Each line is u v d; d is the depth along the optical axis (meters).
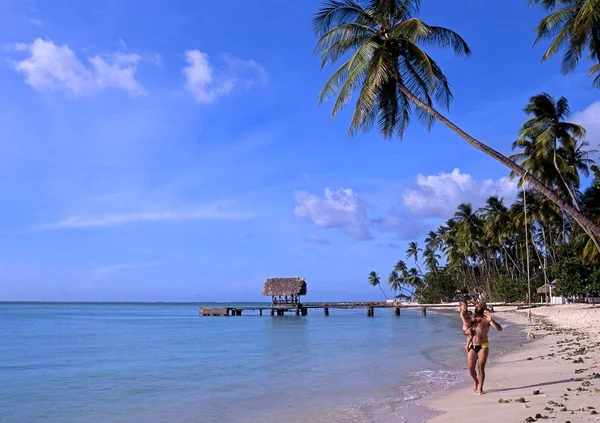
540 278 71.62
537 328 35.09
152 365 21.77
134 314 103.12
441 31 17.41
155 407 13.16
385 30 17.06
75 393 15.39
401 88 16.25
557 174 39.09
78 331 46.84
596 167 25.20
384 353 24.75
